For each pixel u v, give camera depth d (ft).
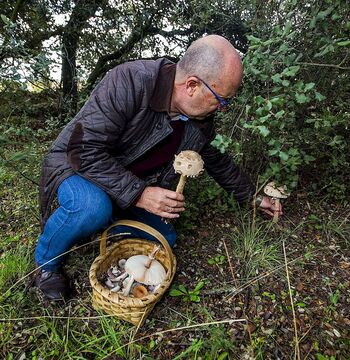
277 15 5.75
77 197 4.62
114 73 4.54
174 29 11.31
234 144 5.34
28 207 7.34
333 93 6.30
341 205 7.12
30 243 6.19
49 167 4.96
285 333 4.67
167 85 4.50
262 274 5.54
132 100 4.45
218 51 4.07
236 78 4.19
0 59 7.59
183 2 10.49
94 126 4.47
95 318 4.86
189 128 5.03
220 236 6.39
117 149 5.03
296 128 6.28
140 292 4.73
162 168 5.49
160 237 4.64
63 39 13.15
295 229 6.40
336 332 4.70
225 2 8.06
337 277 5.54
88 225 4.75
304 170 7.58
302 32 5.28
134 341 4.40
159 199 4.74
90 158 4.54
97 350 4.49
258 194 6.42
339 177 7.08
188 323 4.79
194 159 4.61
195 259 5.90
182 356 4.33
